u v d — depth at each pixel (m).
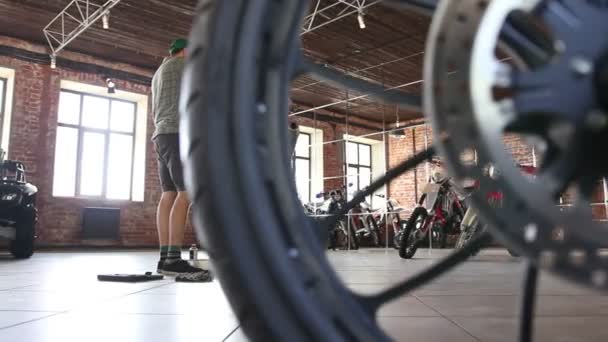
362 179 10.61
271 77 0.44
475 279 2.23
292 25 0.44
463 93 0.40
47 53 7.52
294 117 9.62
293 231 0.42
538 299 1.53
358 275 2.46
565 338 0.94
